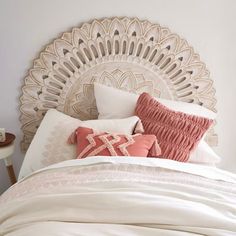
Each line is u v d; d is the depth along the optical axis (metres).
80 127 1.99
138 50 2.36
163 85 2.44
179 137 2.02
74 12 2.24
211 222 1.41
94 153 1.87
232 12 2.44
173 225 1.41
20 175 1.99
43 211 1.44
